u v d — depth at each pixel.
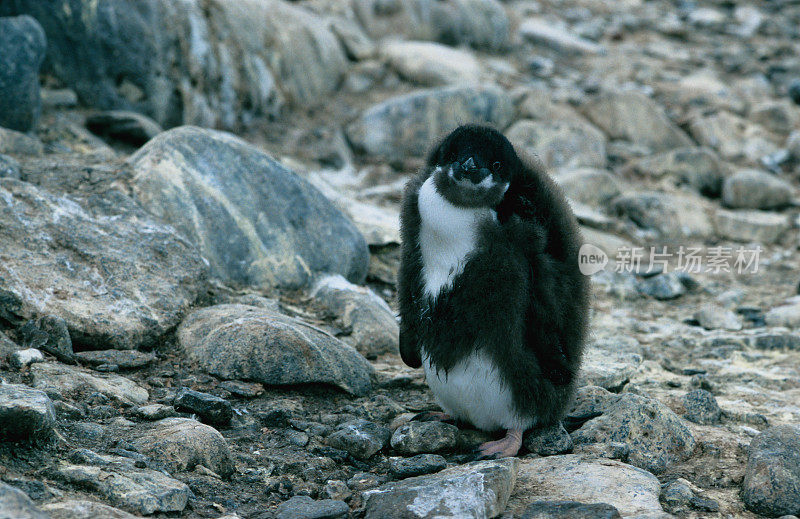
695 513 8.73
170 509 7.93
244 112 22.27
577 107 26.69
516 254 9.41
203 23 21.09
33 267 11.88
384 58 26.48
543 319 9.48
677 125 27.02
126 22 19.70
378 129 23.34
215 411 10.05
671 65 31.19
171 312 12.20
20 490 7.07
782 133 27.86
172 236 13.41
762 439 9.66
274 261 14.78
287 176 15.69
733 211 23.98
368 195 21.27
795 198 25.03
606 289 18.64
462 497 8.19
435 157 10.11
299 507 8.28
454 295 9.59
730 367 14.22
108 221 13.34
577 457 9.68
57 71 19.67
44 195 13.18
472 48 29.33
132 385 10.57
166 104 20.44
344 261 15.42
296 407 10.92
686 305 18.20
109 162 15.72
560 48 30.94
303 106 23.98
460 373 9.87
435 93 23.52
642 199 22.59
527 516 8.12
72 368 10.64
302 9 26.12
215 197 14.78
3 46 16.55
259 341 11.32
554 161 24.09
